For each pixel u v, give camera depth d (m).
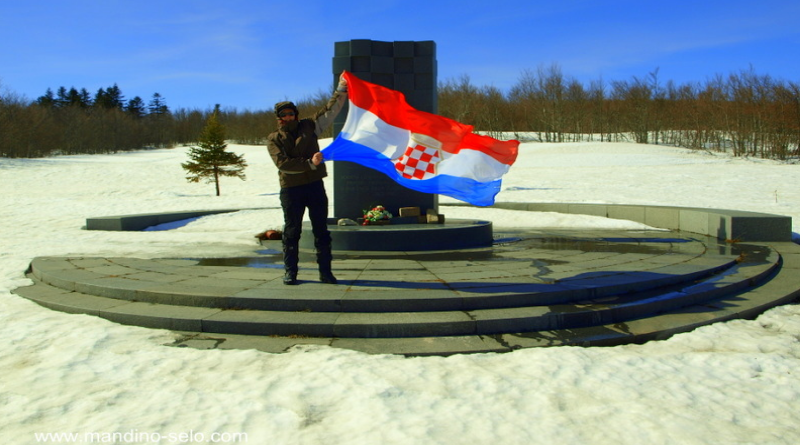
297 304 5.14
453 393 3.64
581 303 5.36
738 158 42.62
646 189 23.14
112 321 5.20
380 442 3.00
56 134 71.38
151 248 9.45
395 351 4.38
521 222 13.80
